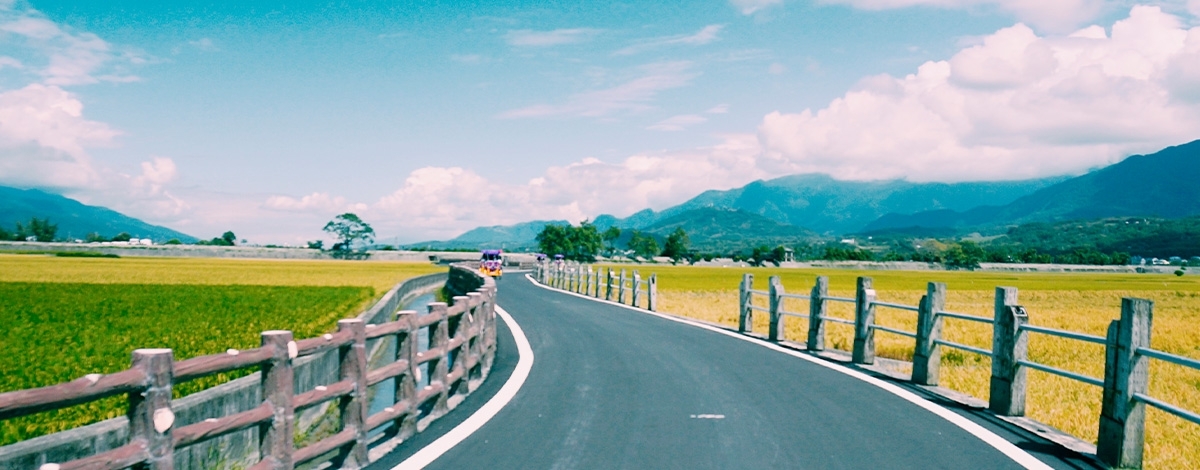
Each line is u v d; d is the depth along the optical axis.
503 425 7.49
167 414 4.05
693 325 17.75
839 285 57.88
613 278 28.72
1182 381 11.96
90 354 12.33
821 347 12.97
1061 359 14.22
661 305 27.98
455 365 8.97
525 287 38.66
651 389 9.44
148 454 3.92
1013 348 7.89
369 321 15.75
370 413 10.30
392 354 17.23
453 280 38.12
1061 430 7.29
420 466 6.04
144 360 3.98
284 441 5.15
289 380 5.27
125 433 5.66
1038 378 11.80
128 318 19.58
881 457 6.29
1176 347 17.17
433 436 7.05
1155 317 27.58
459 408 8.33
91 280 42.50
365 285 40.88
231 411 7.16
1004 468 5.98
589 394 9.12
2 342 13.98
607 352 12.91
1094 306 36.44
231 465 7.17
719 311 24.72
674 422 7.60
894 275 99.69
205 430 4.39
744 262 171.25
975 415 7.95
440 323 8.08
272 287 36.31
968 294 47.06
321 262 104.81
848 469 5.95
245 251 124.81
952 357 14.34
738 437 6.97
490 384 9.84
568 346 13.74
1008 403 7.89
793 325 19.56
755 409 8.23
